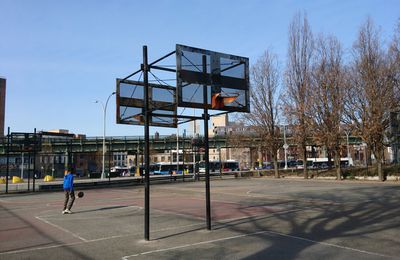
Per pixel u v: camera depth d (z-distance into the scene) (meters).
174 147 71.94
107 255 7.81
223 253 7.78
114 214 14.09
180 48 9.36
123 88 12.02
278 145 46.28
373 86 31.44
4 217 14.09
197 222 11.79
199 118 10.08
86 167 111.88
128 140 68.62
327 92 35.44
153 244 8.73
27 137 29.50
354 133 33.94
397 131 29.58
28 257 7.75
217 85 9.95
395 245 8.30
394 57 31.58
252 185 31.42
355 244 8.41
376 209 14.30
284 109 41.34
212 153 132.00
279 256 7.44
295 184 32.06
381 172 33.69
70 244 8.91
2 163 87.81
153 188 30.44
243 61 10.49
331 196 19.97
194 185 33.09
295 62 40.25
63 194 26.73
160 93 12.82
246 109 10.41
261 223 11.45
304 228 10.51
